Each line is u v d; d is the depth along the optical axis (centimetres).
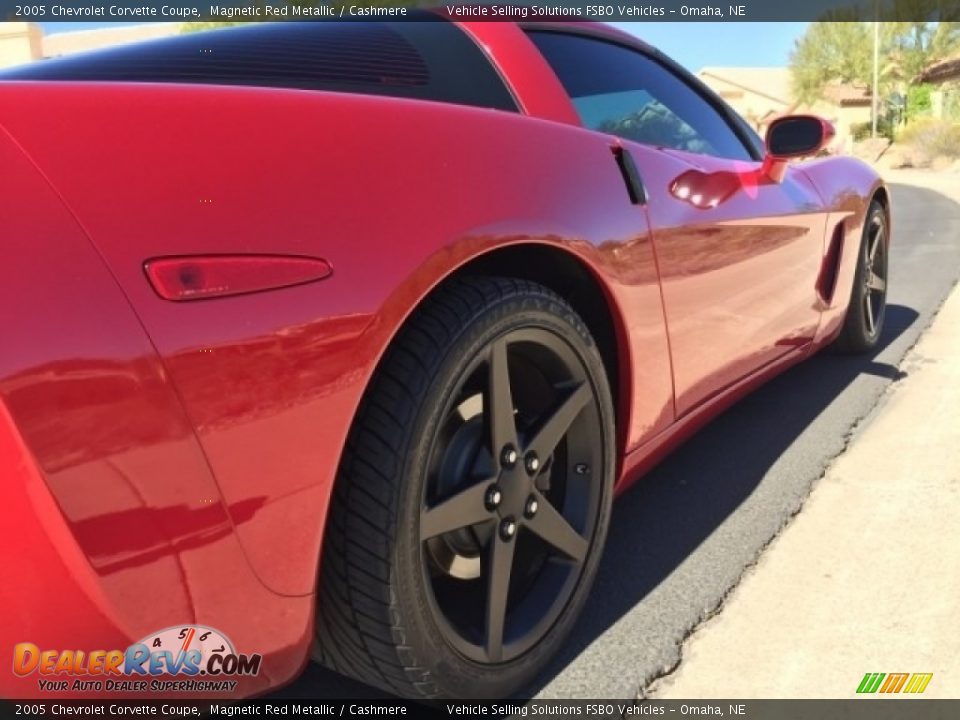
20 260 103
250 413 118
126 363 107
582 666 181
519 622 171
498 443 160
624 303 188
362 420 139
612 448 189
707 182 233
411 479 140
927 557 218
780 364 312
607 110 231
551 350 170
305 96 142
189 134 123
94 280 106
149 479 109
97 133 115
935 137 2788
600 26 253
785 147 274
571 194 176
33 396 101
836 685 172
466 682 154
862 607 198
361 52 198
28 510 103
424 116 157
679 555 227
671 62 282
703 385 237
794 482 269
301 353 123
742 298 254
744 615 197
